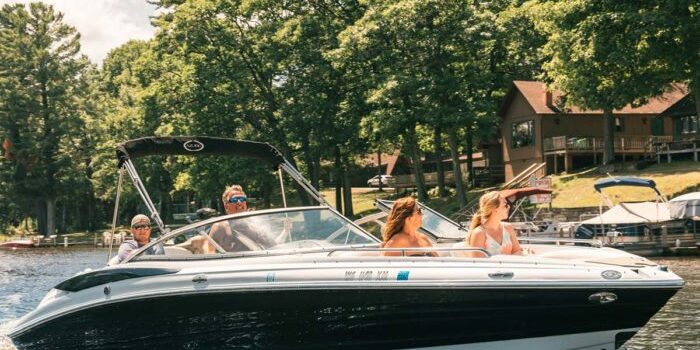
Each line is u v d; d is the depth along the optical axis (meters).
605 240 30.50
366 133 46.69
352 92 50.53
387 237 8.20
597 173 45.69
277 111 50.62
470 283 7.24
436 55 43.91
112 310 8.12
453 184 60.00
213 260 8.22
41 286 23.50
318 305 7.56
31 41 73.06
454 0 43.59
